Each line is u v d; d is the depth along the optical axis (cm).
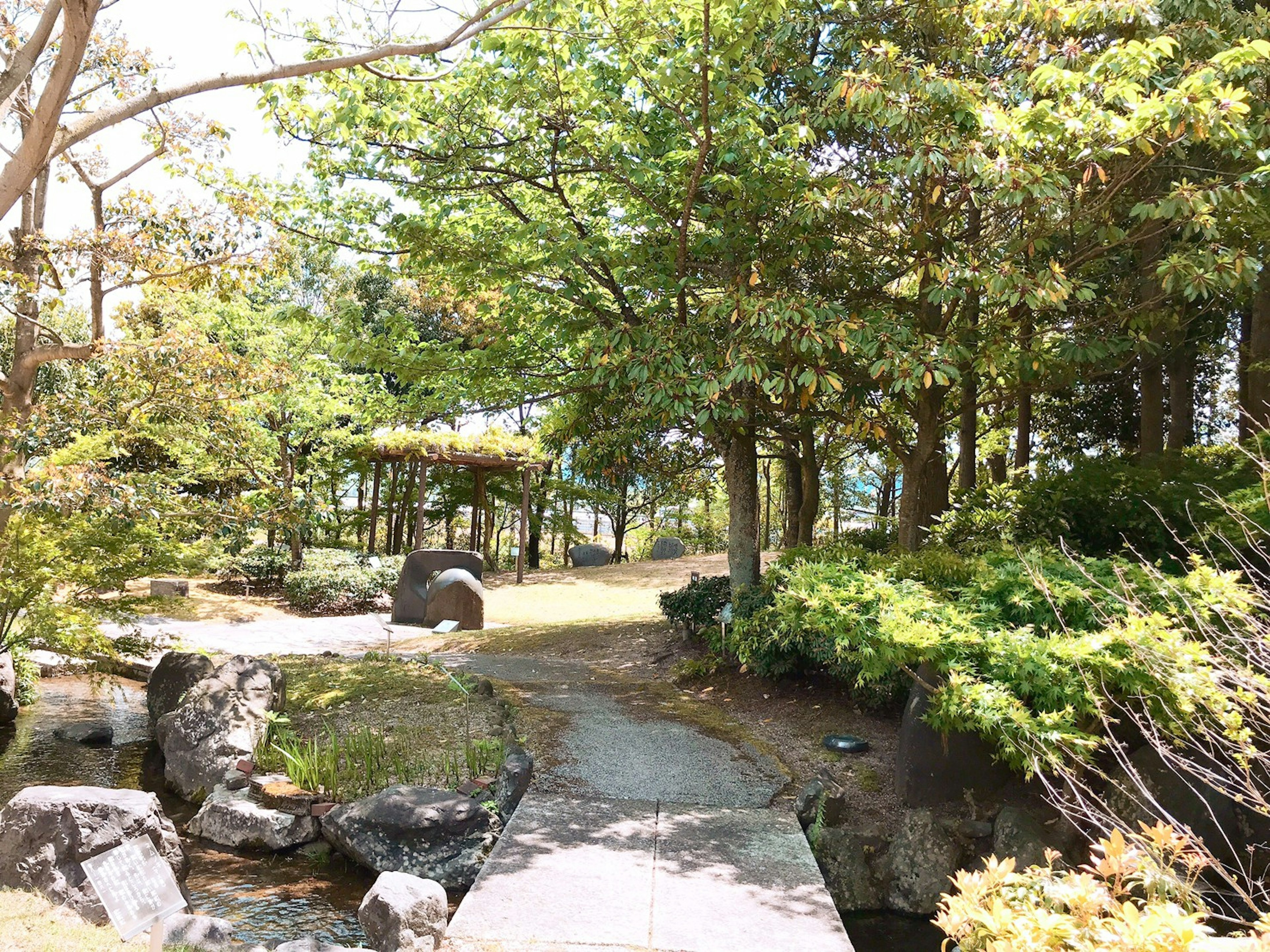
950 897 290
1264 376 1123
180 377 854
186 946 411
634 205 990
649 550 3238
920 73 749
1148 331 1039
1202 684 431
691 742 789
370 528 2547
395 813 607
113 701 1040
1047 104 713
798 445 1388
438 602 1589
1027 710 551
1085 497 977
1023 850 586
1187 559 849
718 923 475
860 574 703
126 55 862
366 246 1027
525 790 673
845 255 1026
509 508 3064
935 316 984
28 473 776
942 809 648
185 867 521
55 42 846
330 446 1966
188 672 930
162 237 845
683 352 871
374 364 1005
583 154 925
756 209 895
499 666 1136
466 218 1045
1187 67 759
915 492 1015
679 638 1237
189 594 1802
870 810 672
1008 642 591
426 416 1116
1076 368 1000
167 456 1387
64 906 434
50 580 885
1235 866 532
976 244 896
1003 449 1888
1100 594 640
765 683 952
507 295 997
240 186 894
